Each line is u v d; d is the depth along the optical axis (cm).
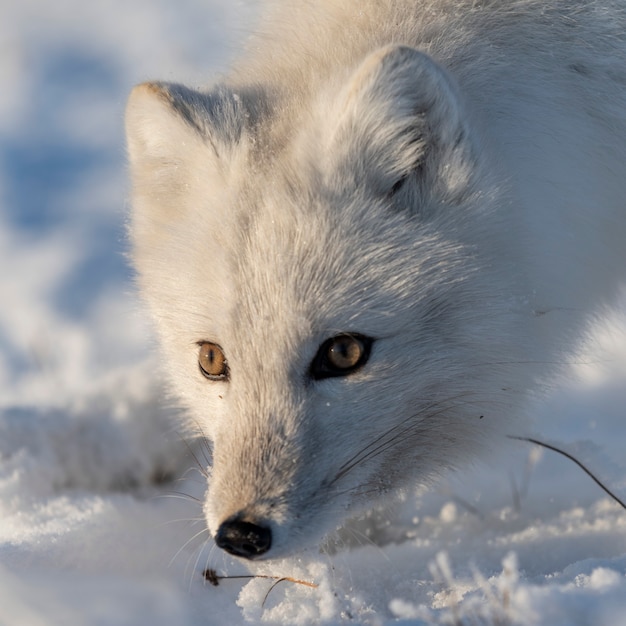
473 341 750
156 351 928
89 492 1050
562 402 1203
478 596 616
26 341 1544
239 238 722
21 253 1811
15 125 2288
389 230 727
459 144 725
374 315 713
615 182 871
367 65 706
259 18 945
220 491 689
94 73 2472
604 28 846
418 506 960
